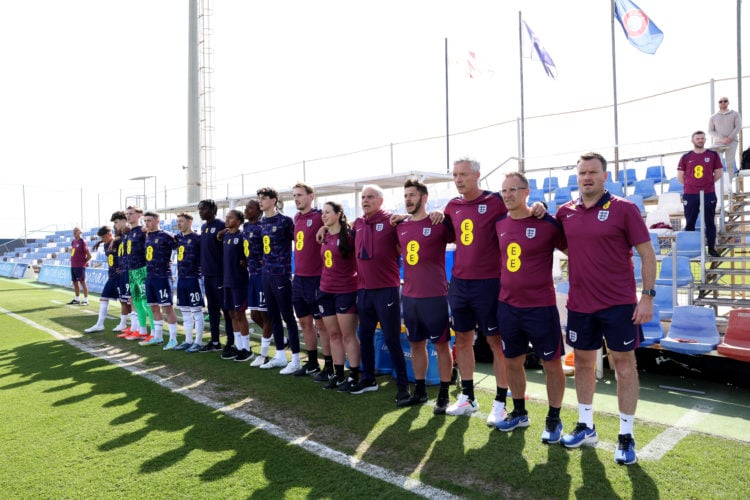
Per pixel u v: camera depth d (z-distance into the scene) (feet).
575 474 10.11
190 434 12.64
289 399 15.43
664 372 17.78
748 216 28.71
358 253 15.20
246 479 10.14
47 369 19.53
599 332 11.35
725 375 16.49
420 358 14.87
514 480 9.89
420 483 9.85
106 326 30.07
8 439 12.44
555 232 11.63
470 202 13.19
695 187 23.56
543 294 11.66
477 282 12.95
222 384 17.20
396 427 12.92
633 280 11.03
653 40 35.53
